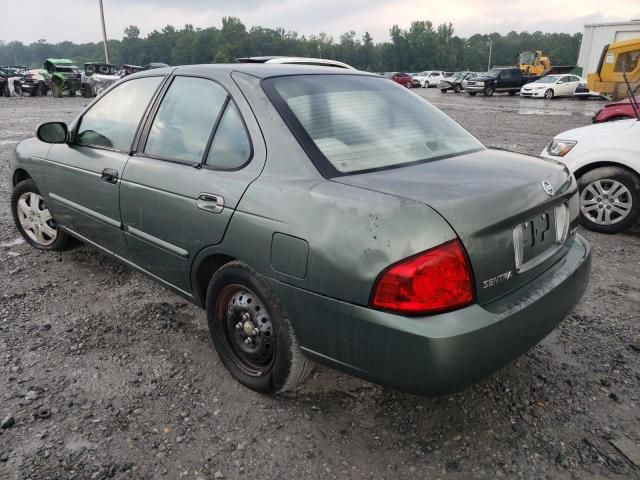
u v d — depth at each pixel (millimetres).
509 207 2166
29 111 18156
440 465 2301
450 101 28656
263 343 2607
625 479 2227
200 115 2885
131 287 3990
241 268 2531
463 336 1969
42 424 2504
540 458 2336
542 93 30516
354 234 2055
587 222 5484
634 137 5156
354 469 2279
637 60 17328
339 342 2182
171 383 2842
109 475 2219
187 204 2738
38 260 4473
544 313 2307
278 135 2482
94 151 3572
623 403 2693
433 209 2008
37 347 3154
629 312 3662
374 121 2756
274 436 2461
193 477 2225
